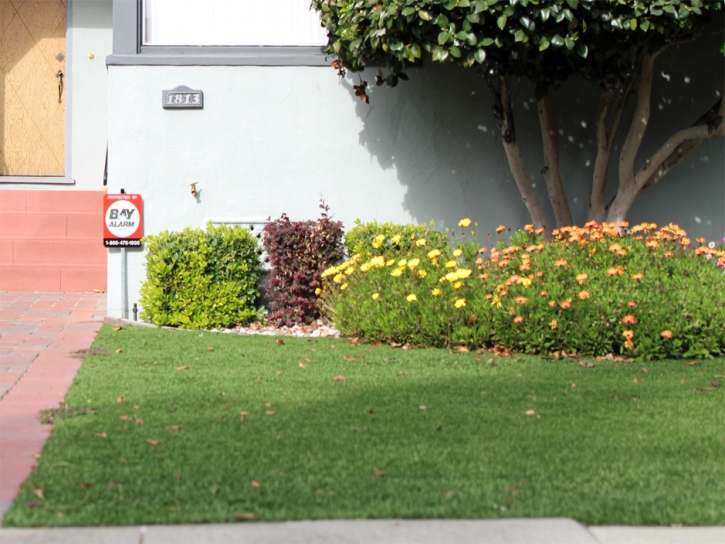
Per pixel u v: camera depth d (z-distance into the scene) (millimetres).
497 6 6797
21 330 7578
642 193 8695
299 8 8672
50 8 11250
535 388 5684
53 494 3709
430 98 8695
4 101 11273
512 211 8820
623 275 6945
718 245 8680
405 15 6922
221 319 7973
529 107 8812
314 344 7129
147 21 8594
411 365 6336
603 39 7188
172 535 3371
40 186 11078
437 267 7383
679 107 8961
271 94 8547
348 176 8664
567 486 3939
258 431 4648
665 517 3607
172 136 8477
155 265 7867
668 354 6688
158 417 4871
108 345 6953
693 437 4680
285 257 8047
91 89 11094
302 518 3549
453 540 3393
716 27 8820
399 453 4336
